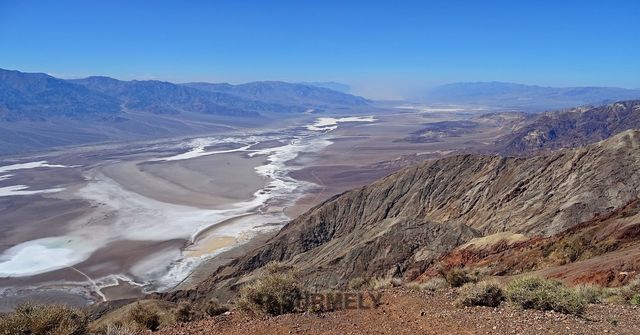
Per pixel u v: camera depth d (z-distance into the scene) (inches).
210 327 422.6
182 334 410.6
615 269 712.4
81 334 409.4
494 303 465.7
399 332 381.7
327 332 386.3
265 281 482.0
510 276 866.8
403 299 507.8
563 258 1019.3
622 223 1064.2
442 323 399.9
